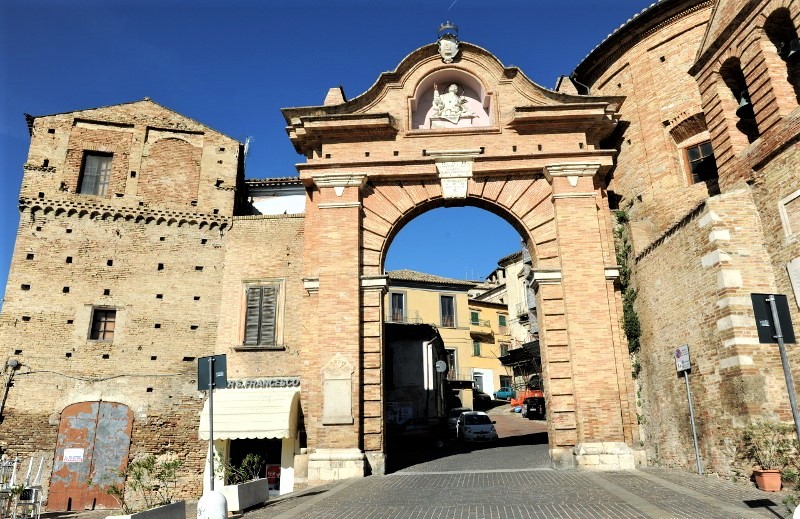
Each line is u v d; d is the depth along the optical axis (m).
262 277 21.91
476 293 68.06
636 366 19.08
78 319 21.08
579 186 19.66
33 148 22.50
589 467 16.98
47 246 21.61
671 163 20.47
